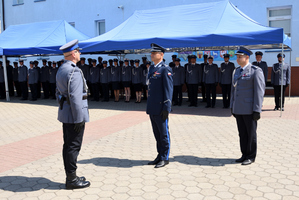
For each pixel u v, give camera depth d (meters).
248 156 4.46
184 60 15.10
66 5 18.75
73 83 3.45
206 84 10.46
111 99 13.91
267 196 3.32
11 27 15.36
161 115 4.28
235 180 3.80
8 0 20.81
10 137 6.68
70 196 3.46
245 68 4.36
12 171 4.35
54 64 14.31
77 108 3.46
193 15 10.46
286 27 13.24
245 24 9.01
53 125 7.95
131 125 7.55
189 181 3.81
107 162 4.65
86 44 10.73
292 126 6.95
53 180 3.98
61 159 4.90
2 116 9.66
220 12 10.05
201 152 5.07
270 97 12.91
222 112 9.37
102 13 17.55
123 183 3.80
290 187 3.55
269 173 4.02
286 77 9.16
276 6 13.05
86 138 6.29
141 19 11.40
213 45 8.73
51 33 13.57
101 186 3.73
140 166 4.44
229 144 5.54
